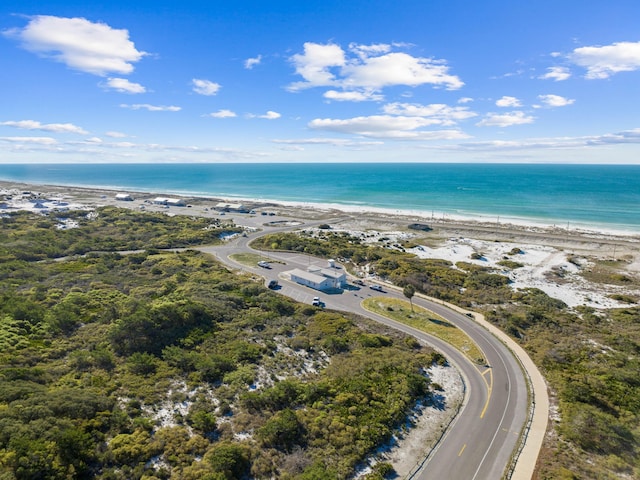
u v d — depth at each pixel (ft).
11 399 109.29
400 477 98.58
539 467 100.68
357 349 166.30
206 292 218.79
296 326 188.65
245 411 120.26
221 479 89.20
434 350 169.27
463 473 99.71
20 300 190.80
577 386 135.74
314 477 90.89
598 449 107.55
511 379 146.51
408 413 124.77
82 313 186.80
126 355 150.51
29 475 82.64
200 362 142.20
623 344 176.35
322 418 116.88
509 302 233.14
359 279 266.16
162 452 100.58
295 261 306.76
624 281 274.77
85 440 98.12
